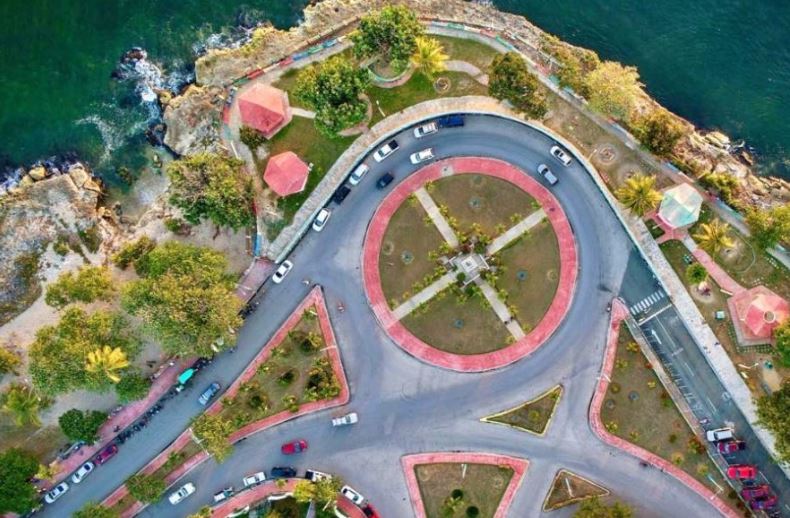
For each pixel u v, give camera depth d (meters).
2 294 90.06
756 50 89.81
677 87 90.94
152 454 88.75
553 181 87.06
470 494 86.88
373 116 88.62
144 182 92.56
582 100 87.94
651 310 86.75
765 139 89.88
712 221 86.38
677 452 85.81
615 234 87.44
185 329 80.56
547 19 92.19
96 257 90.94
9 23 93.19
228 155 89.75
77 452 89.00
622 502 86.12
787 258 85.12
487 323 87.56
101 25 93.31
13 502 84.25
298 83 83.81
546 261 87.56
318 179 88.94
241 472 88.25
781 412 78.69
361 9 92.62
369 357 88.38
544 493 86.56
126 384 83.75
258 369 87.88
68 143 92.56
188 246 84.12
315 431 88.19
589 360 86.94
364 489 87.62
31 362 82.75
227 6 93.00
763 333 83.00
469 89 88.56
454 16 91.62
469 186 88.38
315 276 89.19
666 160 86.56
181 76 92.56
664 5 91.00
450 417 87.62
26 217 90.88
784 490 84.69
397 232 88.62
